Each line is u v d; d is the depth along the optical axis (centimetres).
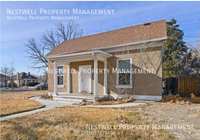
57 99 1019
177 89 1074
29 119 502
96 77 888
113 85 977
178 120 451
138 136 341
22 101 970
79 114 554
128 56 931
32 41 2250
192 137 331
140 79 884
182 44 2050
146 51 872
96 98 879
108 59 1006
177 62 1803
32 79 4938
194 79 959
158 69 832
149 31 940
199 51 1344
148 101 833
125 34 1055
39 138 351
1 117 547
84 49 1120
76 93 1132
